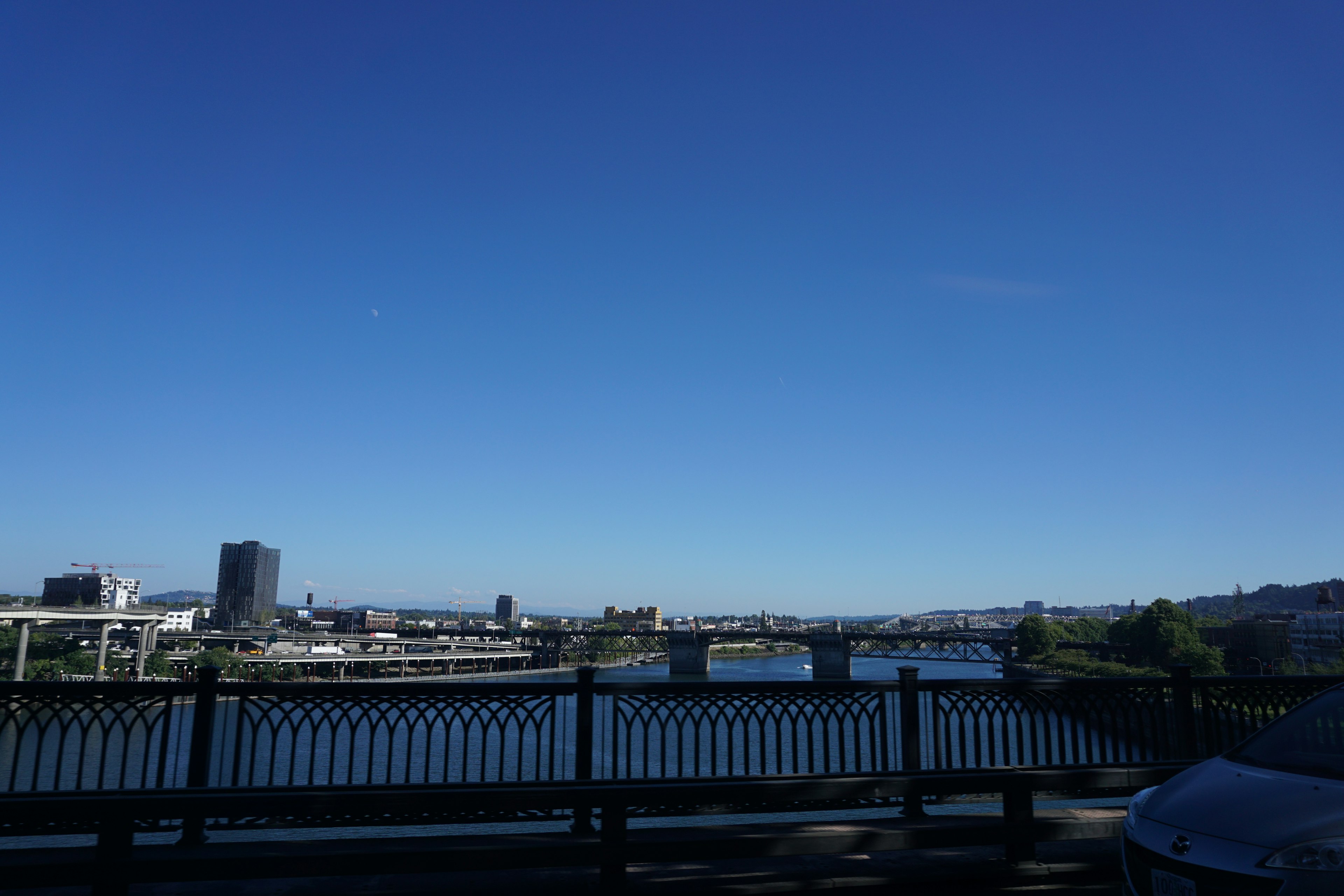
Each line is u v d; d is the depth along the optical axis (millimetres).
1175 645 138000
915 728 9219
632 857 6906
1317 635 160375
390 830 18828
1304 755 5973
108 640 161000
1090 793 8570
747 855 7051
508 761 20766
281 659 158500
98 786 7430
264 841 7422
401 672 183000
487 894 7164
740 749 25109
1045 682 9773
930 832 7457
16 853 6809
